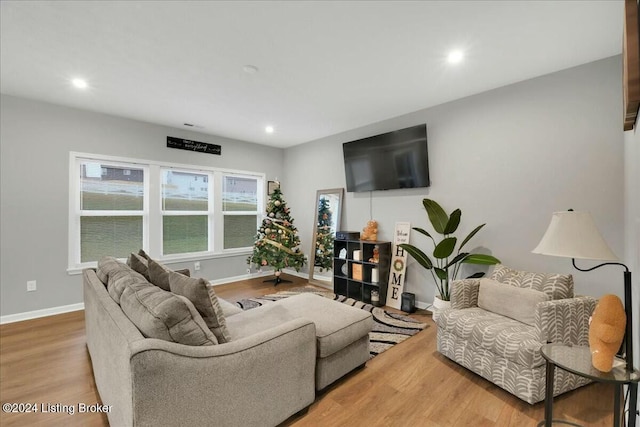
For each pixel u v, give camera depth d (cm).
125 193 391
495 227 299
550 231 162
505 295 224
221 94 310
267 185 543
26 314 319
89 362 229
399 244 349
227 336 158
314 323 183
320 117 384
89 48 222
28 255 321
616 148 234
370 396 190
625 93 111
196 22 192
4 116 307
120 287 167
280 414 157
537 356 173
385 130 395
